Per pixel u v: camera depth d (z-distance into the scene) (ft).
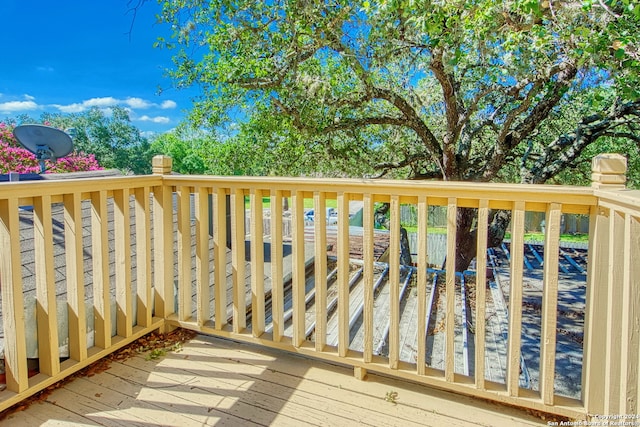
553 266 4.87
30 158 21.13
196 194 7.07
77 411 5.23
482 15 9.07
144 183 6.99
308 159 21.45
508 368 5.25
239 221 6.84
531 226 35.58
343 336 6.15
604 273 4.65
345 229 5.96
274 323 6.70
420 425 5.05
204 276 7.29
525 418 5.18
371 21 10.50
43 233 5.38
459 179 17.81
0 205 4.92
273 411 5.30
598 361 4.76
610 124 16.03
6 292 5.05
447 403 5.50
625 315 4.12
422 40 12.21
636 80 9.57
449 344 5.48
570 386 8.18
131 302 7.00
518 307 5.08
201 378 6.10
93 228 6.26
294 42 12.82
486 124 17.30
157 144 85.71
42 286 5.49
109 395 5.61
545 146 20.49
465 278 17.76
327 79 14.25
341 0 11.50
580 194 4.66
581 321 12.35
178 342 7.28
